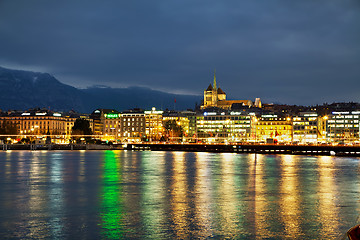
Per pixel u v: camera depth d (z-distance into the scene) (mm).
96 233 53719
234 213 64875
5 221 59969
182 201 75625
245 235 52719
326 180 110938
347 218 61469
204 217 62219
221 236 52344
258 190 90125
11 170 140000
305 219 60812
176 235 52719
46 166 158875
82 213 65125
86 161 191375
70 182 105188
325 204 72562
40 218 61906
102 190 90188
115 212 65938
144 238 51594
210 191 88562
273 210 67188
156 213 64938
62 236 52438
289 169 147000
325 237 52031
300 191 88750
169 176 120438
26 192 87625
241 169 146125
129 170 141000
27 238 51688
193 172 133625
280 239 51188
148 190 90062
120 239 51281
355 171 139125
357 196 81750
